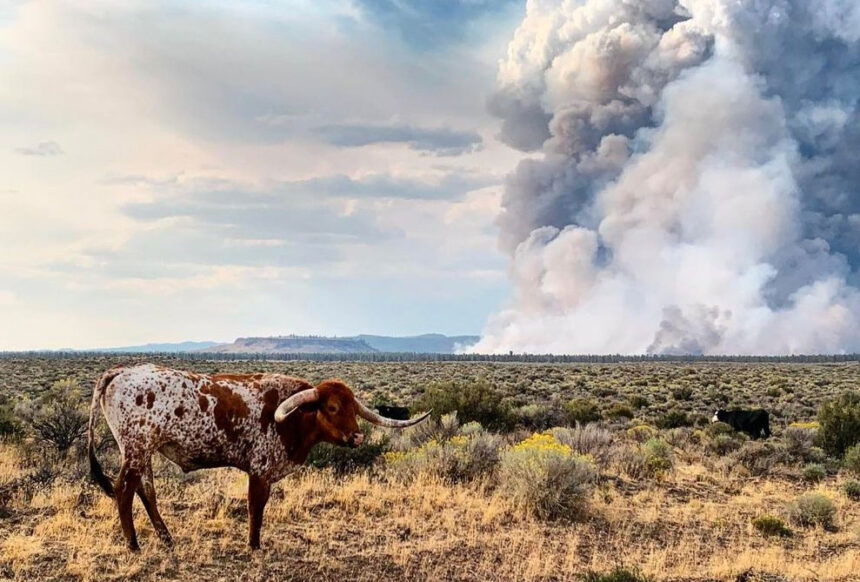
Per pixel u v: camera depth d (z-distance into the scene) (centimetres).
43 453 1464
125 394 812
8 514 934
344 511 1092
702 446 2308
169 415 817
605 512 1250
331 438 889
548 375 8050
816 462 2031
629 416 3462
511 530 1091
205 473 1298
